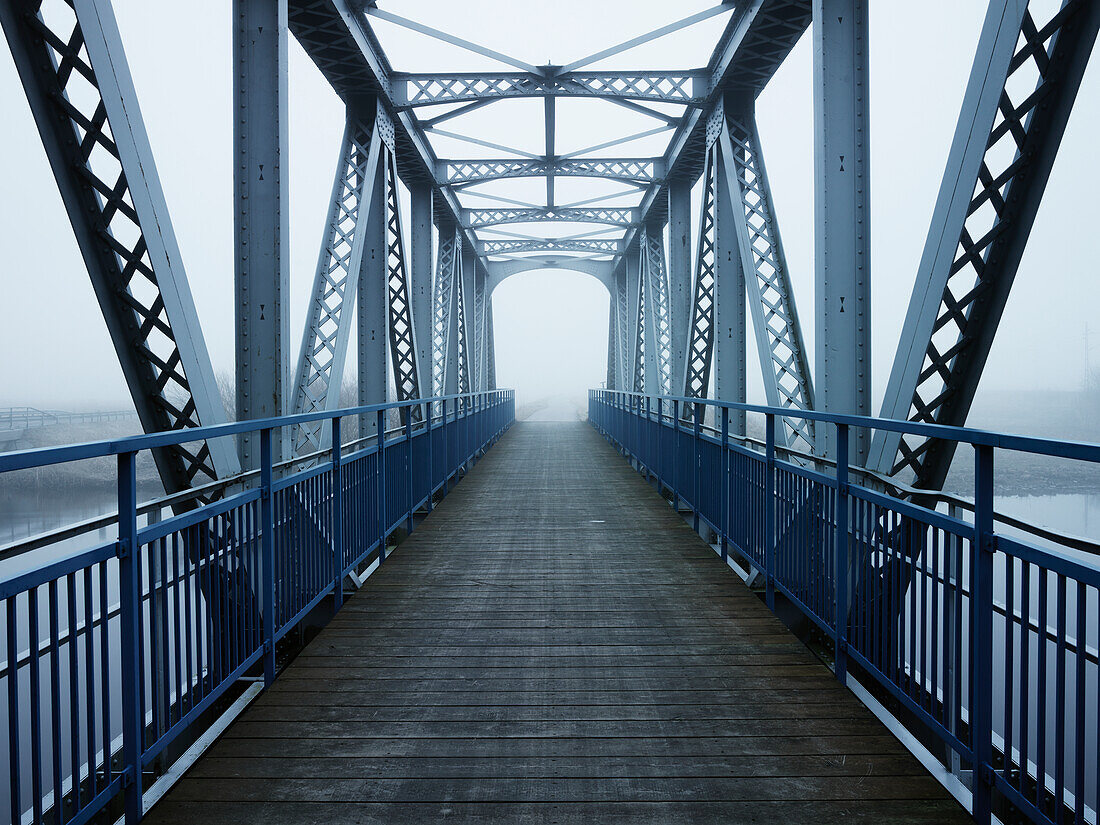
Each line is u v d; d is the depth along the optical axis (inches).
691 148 416.5
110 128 133.6
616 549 219.9
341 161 313.0
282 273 202.8
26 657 64.8
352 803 84.0
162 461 159.8
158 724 84.5
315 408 259.3
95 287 142.1
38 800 64.5
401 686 118.0
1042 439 65.7
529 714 107.5
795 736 100.4
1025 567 73.7
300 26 275.3
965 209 140.2
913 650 96.3
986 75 136.2
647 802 84.2
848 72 205.3
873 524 112.0
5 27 124.9
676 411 284.7
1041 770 69.9
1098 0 123.2
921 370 152.9
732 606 162.1
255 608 116.3
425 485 274.1
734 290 333.7
